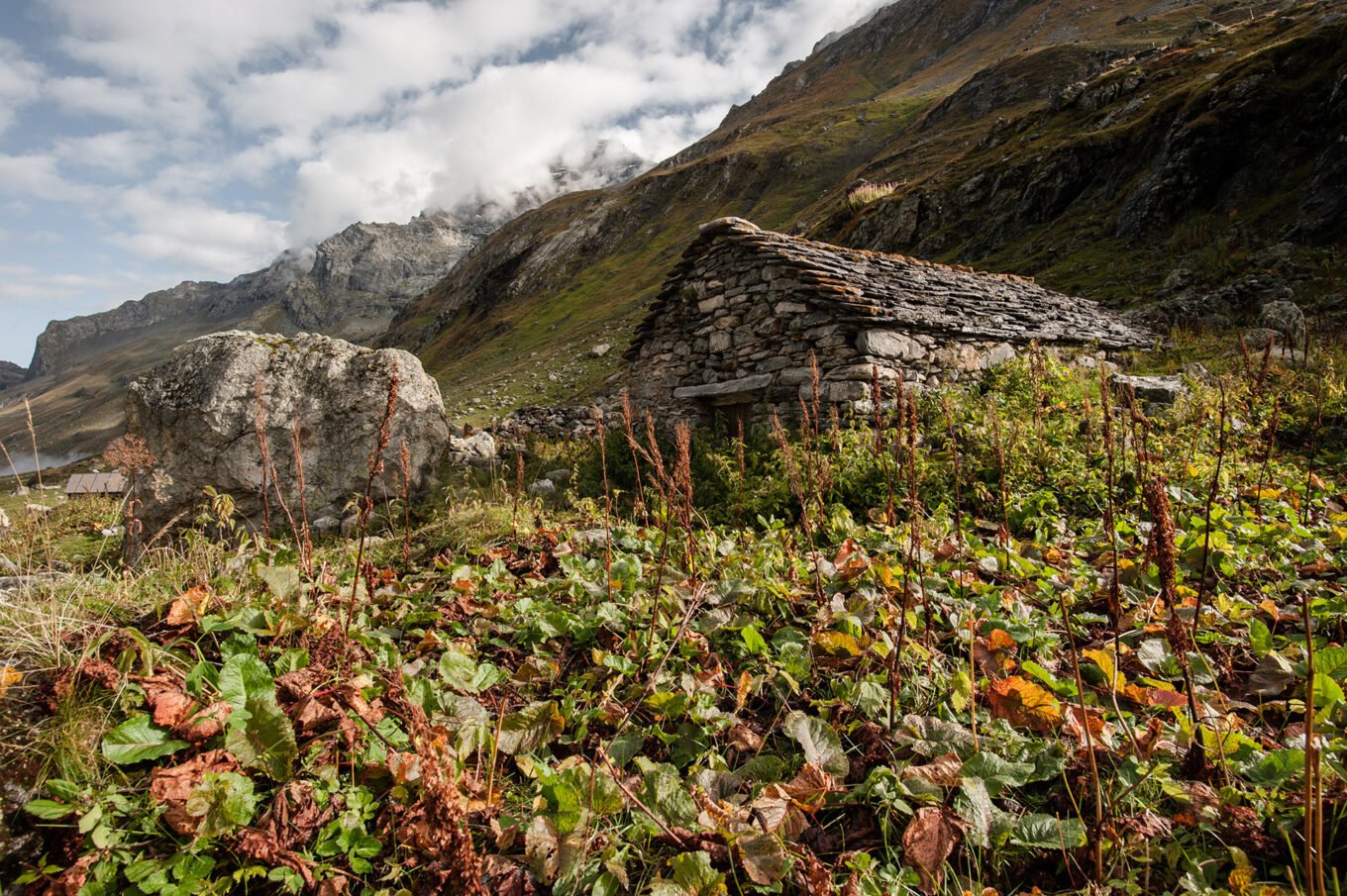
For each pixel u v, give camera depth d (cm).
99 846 200
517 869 217
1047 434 738
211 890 200
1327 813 212
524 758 258
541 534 546
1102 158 2622
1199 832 220
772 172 7225
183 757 236
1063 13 9431
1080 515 612
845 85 11956
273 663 293
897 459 530
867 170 5716
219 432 952
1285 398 901
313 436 1000
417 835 222
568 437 1344
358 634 323
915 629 348
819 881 206
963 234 3009
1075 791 243
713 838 226
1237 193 2039
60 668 253
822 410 964
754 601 389
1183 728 256
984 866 222
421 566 510
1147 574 413
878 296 1028
